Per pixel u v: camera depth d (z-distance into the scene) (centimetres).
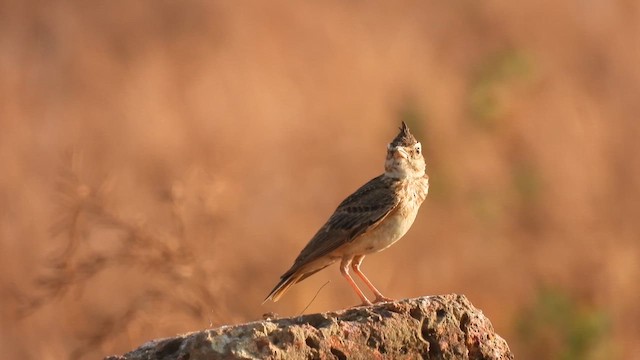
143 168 1877
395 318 811
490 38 2514
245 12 2528
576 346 1546
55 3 2677
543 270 1666
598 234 1725
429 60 2289
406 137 1122
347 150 1895
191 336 761
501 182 1808
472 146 1880
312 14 2486
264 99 2042
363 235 1073
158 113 2036
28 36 2619
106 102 2205
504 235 1730
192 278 1477
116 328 1466
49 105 2256
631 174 1881
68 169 1600
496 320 1595
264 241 1638
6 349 1543
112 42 2581
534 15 2520
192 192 1559
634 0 2547
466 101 2036
